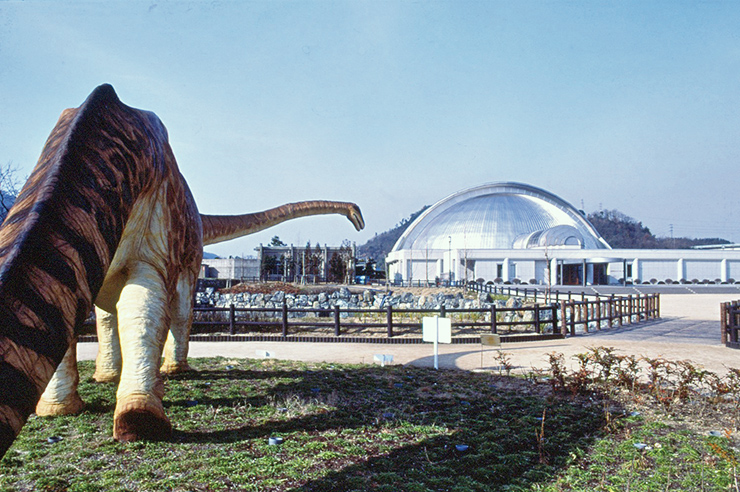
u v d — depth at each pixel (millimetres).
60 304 2344
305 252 57938
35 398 2074
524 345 12242
